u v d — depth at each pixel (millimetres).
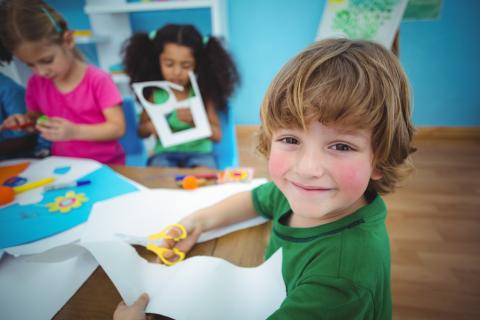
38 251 490
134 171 769
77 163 796
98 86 1070
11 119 905
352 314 336
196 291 395
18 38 866
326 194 385
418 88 2363
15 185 693
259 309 388
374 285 356
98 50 1676
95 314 397
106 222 551
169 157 1240
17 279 447
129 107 1354
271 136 438
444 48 2225
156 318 392
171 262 472
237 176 705
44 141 973
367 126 371
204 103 1167
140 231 528
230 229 555
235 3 2240
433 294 1130
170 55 1104
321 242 407
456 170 2002
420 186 1816
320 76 382
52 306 406
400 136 418
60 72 976
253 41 2348
